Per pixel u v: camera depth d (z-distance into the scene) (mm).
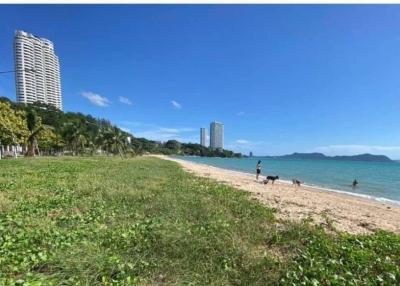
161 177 24125
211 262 6004
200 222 9133
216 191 17297
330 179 44719
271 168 79750
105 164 40875
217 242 6945
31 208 10523
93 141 94938
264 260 6223
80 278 5023
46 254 5938
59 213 10180
